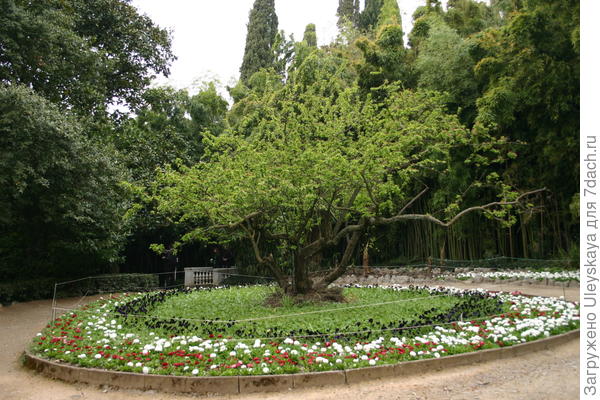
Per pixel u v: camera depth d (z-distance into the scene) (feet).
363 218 31.37
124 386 16.31
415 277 48.78
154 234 61.98
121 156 44.65
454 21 58.85
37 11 38.70
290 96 34.01
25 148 30.32
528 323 21.61
